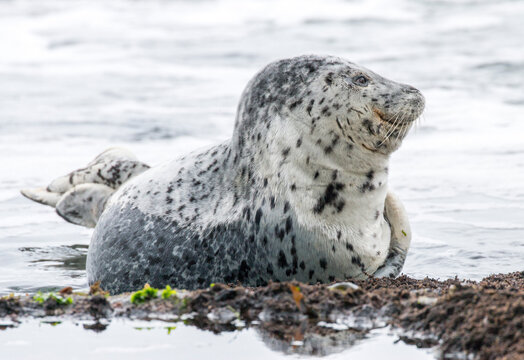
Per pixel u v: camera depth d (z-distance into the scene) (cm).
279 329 1977
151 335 1966
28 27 10119
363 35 8856
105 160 3822
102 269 2789
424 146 4991
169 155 4856
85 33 9775
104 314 2117
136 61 8219
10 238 3559
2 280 2962
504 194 4016
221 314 2078
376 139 2564
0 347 1909
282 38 8931
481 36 8475
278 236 2500
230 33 9388
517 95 6141
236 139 2681
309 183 2516
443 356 1756
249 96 2666
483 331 1747
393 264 2664
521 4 9981
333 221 2516
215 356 1828
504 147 4897
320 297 2088
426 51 7912
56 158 4878
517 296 1867
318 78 2572
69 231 3688
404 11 9950
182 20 10312
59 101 6512
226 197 2639
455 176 4353
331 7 10294
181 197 2717
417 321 1919
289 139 2541
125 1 11700
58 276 3023
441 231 3453
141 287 2684
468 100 6044
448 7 10038
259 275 2553
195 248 2614
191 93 6706
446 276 2858
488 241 3297
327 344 1872
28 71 7850
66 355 1852
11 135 5447
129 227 2753
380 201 2612
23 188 4294
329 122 2538
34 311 2144
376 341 1869
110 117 5916
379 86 2577
